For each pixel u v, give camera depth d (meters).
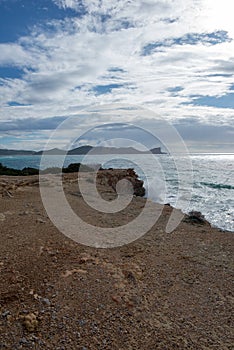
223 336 3.46
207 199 16.86
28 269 4.73
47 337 3.24
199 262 5.64
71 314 3.66
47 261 5.11
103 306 3.87
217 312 3.95
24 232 6.69
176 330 3.53
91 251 5.90
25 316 3.48
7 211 8.69
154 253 6.07
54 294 4.05
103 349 3.14
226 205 15.09
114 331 3.43
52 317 3.57
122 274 4.83
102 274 4.75
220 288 4.61
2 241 5.97
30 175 20.36
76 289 4.22
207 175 30.52
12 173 22.23
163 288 4.53
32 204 9.94
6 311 3.59
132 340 3.31
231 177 28.80
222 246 6.68
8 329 3.29
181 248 6.46
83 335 3.32
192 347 3.25
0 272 4.55
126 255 5.87
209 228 8.45
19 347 3.06
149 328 3.53
